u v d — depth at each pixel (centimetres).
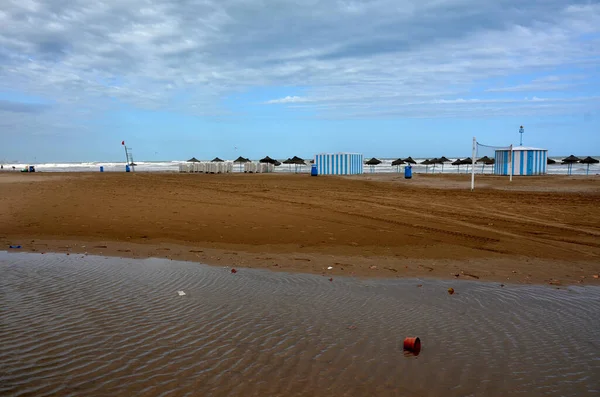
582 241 1125
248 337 553
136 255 1028
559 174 4691
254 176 4662
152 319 614
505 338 558
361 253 1030
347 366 476
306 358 494
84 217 1502
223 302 694
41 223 1405
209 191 2470
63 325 588
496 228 1297
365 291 756
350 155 5038
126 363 476
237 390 420
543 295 732
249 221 1421
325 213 1577
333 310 659
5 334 555
